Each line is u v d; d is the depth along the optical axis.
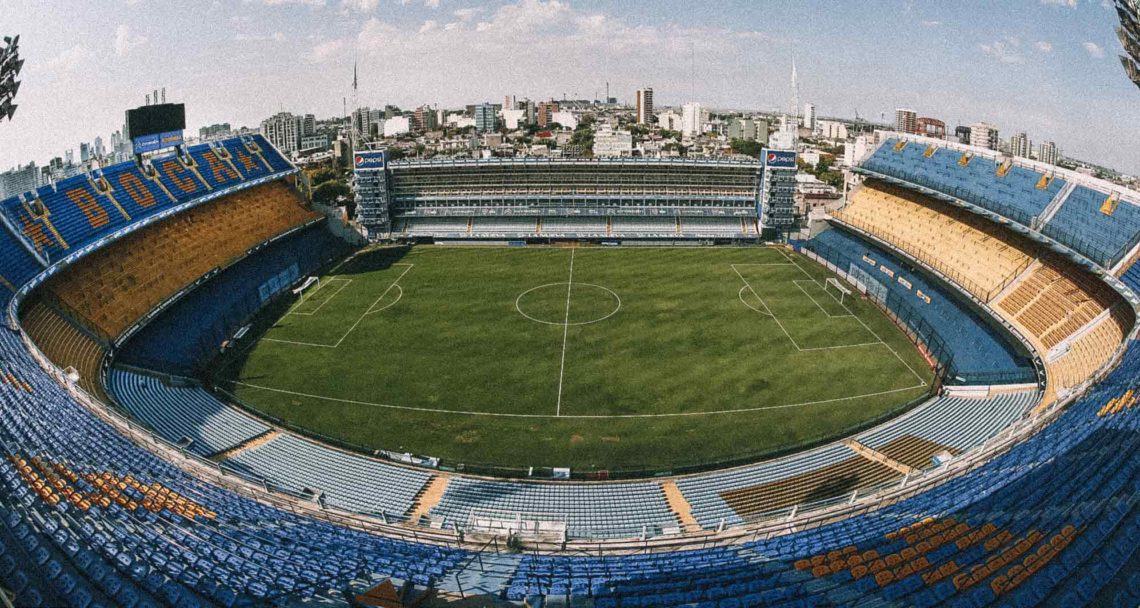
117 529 36.47
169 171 103.44
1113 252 69.62
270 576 34.84
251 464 53.69
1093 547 32.53
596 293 98.06
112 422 51.78
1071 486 38.41
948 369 70.69
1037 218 81.56
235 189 110.69
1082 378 60.75
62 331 68.75
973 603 30.59
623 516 48.06
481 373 71.62
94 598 30.48
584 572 37.75
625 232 129.12
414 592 35.38
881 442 57.06
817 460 54.97
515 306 92.56
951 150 105.62
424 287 101.19
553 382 69.50
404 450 57.28
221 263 96.06
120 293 79.38
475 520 46.47
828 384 68.38
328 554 38.28
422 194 131.12
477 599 35.03
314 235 121.06
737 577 36.12
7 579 30.62
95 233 82.94
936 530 37.78
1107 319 66.50
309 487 50.78
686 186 131.00
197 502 42.50
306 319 87.81
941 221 98.88
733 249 122.75
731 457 55.97
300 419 62.25
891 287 94.31
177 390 66.12
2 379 50.69
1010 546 34.34
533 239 128.75
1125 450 39.84
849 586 33.97
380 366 73.44
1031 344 70.06
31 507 36.41
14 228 74.62
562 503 49.72
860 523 41.16
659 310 90.56
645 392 67.19
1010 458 45.91
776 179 125.06
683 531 45.88
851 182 168.00
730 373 71.12
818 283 101.62
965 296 82.94
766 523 44.62
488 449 57.47
